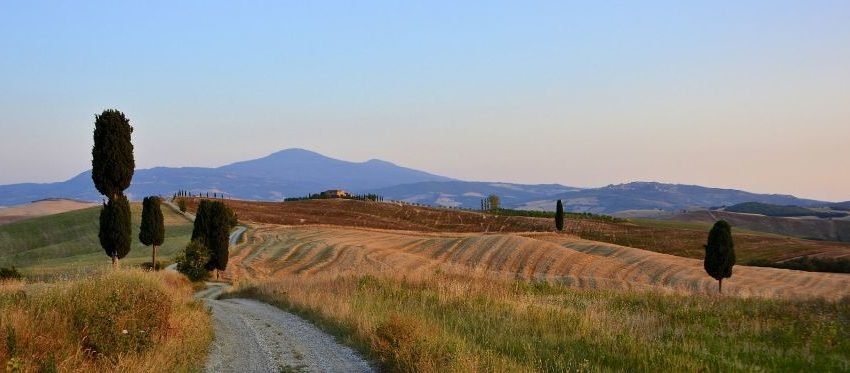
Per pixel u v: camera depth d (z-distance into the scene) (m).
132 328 12.33
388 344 13.15
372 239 85.69
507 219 127.38
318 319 19.34
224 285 53.16
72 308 12.67
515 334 14.84
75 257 72.94
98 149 39.62
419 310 18.25
